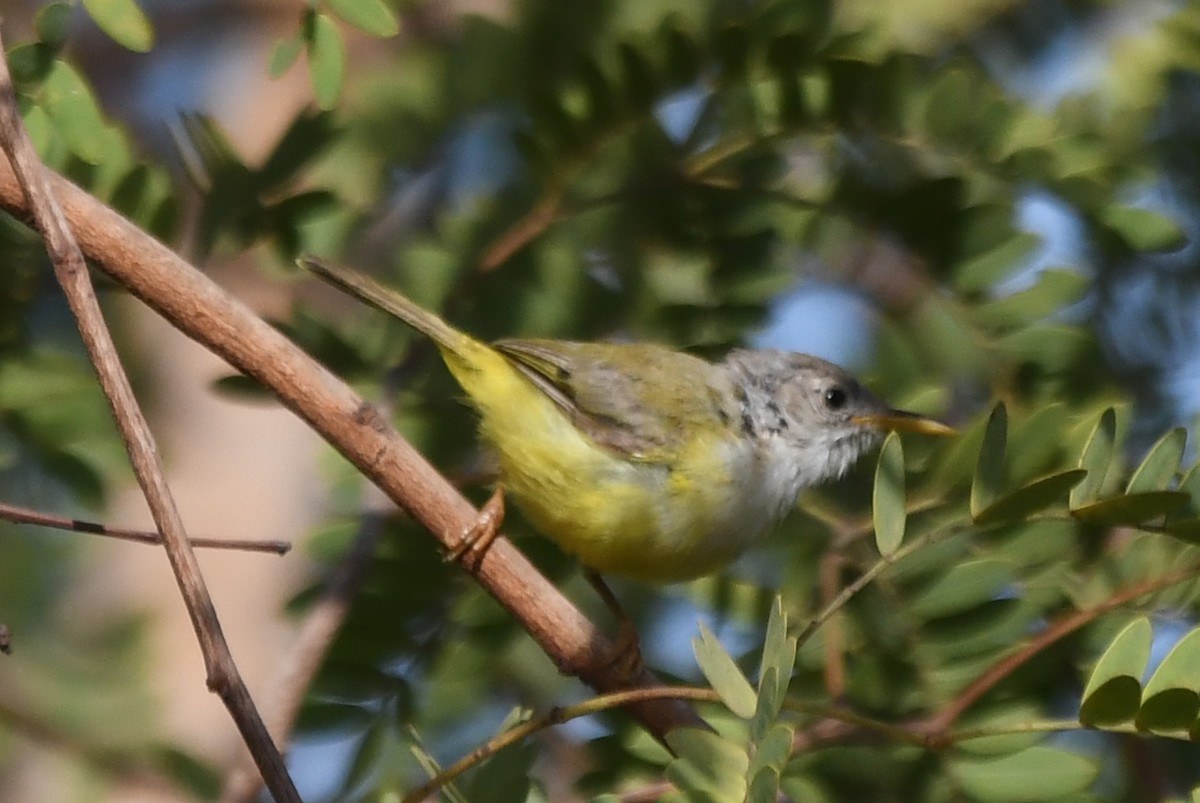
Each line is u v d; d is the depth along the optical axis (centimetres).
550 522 1002
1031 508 707
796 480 1047
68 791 1105
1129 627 653
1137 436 973
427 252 998
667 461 999
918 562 859
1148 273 1010
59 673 1205
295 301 988
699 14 959
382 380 991
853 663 863
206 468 1322
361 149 1080
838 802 820
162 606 1302
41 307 962
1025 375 948
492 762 730
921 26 1116
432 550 917
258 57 1485
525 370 988
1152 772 888
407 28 1166
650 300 994
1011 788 802
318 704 903
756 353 1077
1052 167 926
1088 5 1124
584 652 851
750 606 941
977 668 838
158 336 1281
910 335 988
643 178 966
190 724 1232
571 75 966
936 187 937
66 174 906
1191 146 1024
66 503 980
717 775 653
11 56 816
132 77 1488
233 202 950
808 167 977
